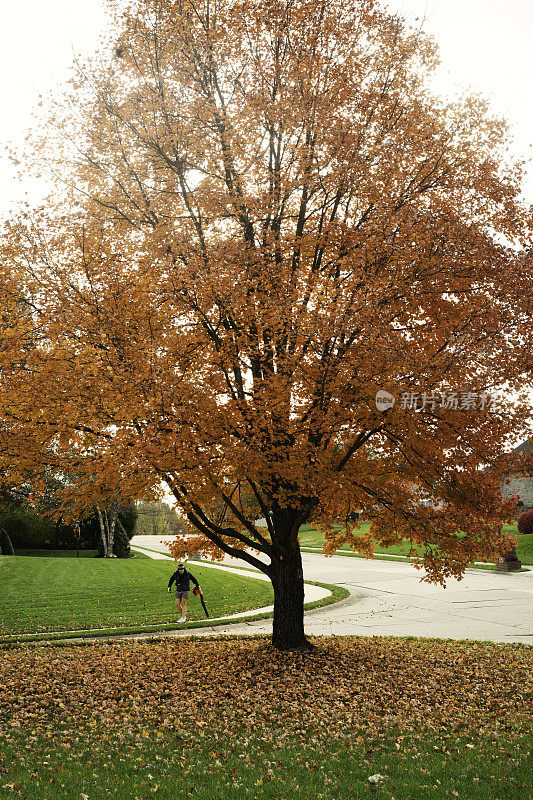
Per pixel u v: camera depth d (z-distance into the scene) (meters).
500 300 8.28
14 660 10.09
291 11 9.30
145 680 8.86
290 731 6.68
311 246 9.82
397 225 8.56
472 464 8.35
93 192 10.11
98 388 8.20
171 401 7.77
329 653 10.41
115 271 8.92
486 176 8.98
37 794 4.72
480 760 5.69
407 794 4.88
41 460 8.85
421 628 14.13
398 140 9.12
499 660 10.31
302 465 8.31
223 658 10.23
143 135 9.50
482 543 8.74
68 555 34.31
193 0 9.42
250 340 9.18
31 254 9.06
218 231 10.65
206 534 10.36
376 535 10.25
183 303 8.85
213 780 5.14
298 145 9.92
